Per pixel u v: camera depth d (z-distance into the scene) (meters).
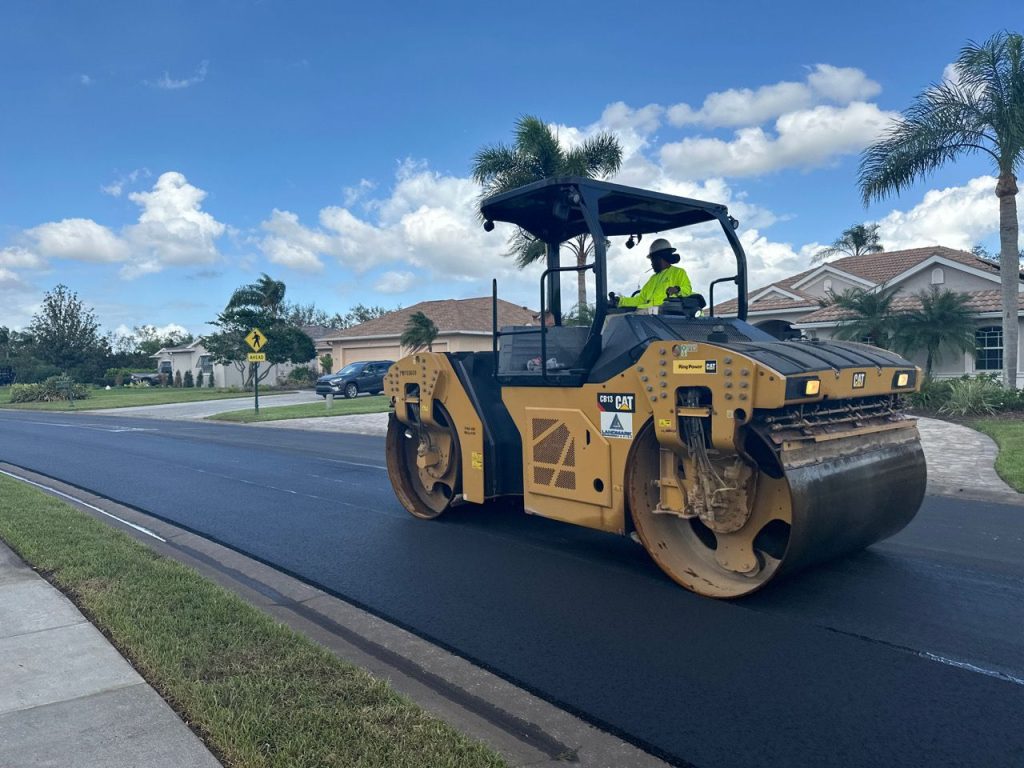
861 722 3.64
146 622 4.74
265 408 27.42
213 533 7.83
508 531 7.49
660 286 6.87
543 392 6.34
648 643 4.62
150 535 7.91
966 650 4.43
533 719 3.78
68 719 3.61
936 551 6.38
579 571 6.11
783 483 5.13
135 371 63.34
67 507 8.45
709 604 5.26
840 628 4.78
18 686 3.96
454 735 3.41
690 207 6.88
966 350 20.05
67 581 5.62
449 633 4.89
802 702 3.85
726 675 4.17
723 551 5.54
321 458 13.50
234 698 3.72
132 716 3.63
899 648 4.46
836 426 5.24
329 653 4.30
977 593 5.36
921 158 17.11
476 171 23.83
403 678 4.29
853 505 5.18
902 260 27.25
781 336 6.68
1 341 69.12
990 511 7.83
